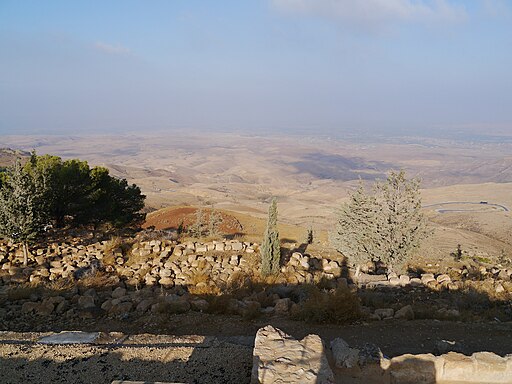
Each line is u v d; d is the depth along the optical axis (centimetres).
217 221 3488
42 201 1983
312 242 3173
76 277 1688
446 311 1348
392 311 1310
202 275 1764
